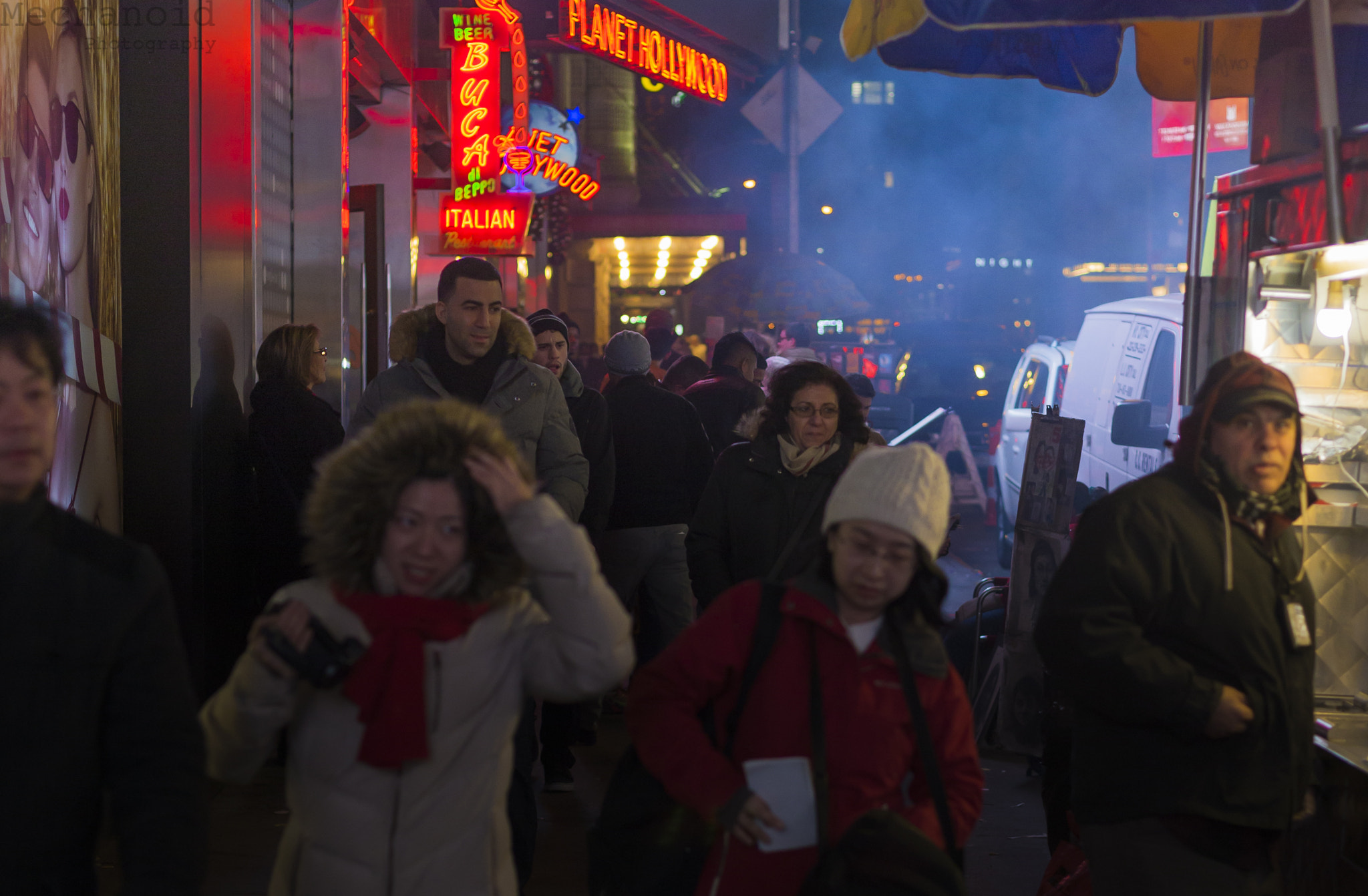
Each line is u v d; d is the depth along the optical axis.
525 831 3.92
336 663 2.06
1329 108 3.19
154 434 5.28
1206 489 2.80
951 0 3.27
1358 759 3.22
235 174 5.91
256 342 6.18
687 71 12.58
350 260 8.73
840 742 2.33
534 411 4.40
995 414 22.62
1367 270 3.55
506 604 2.26
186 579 5.30
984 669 6.49
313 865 2.14
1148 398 8.14
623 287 43.53
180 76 5.26
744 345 7.49
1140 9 3.23
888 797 2.36
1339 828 3.25
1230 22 4.62
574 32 11.91
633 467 5.98
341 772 2.12
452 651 2.15
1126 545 2.75
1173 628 2.75
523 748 3.94
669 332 10.01
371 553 2.16
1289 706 2.75
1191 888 2.69
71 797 1.85
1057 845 3.73
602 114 32.09
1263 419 2.75
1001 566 12.38
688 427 6.11
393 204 11.86
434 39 12.49
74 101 4.65
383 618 2.12
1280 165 3.61
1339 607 3.78
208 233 5.49
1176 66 4.76
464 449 2.16
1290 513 2.85
